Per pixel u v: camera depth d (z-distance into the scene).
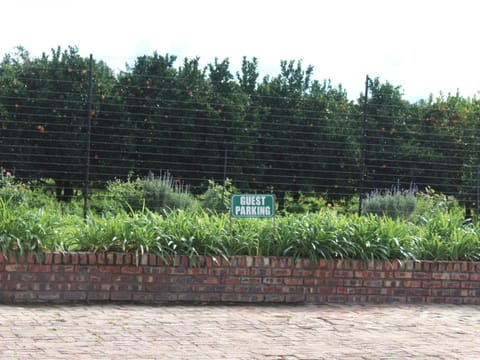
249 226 8.98
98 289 8.12
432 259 9.20
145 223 8.66
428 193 14.34
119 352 5.91
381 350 6.38
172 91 15.23
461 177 14.99
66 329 6.66
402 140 15.80
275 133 15.47
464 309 8.67
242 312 7.89
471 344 6.76
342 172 14.67
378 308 8.46
